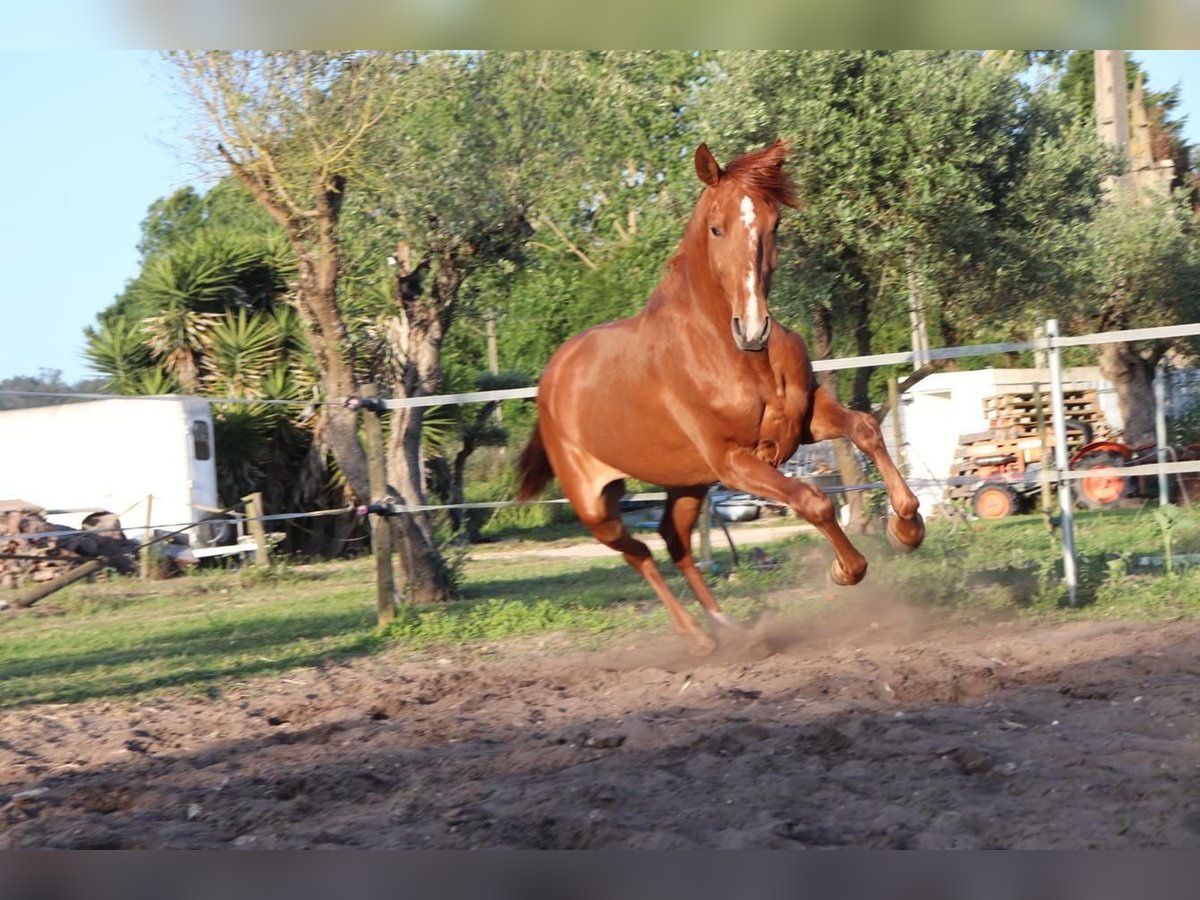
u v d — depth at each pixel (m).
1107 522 13.19
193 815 4.08
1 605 12.70
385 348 13.71
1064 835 3.11
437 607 10.25
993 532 10.42
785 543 12.52
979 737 4.12
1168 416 18.25
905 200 11.40
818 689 5.17
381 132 10.88
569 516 25.00
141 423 17.86
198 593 13.73
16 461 18.47
